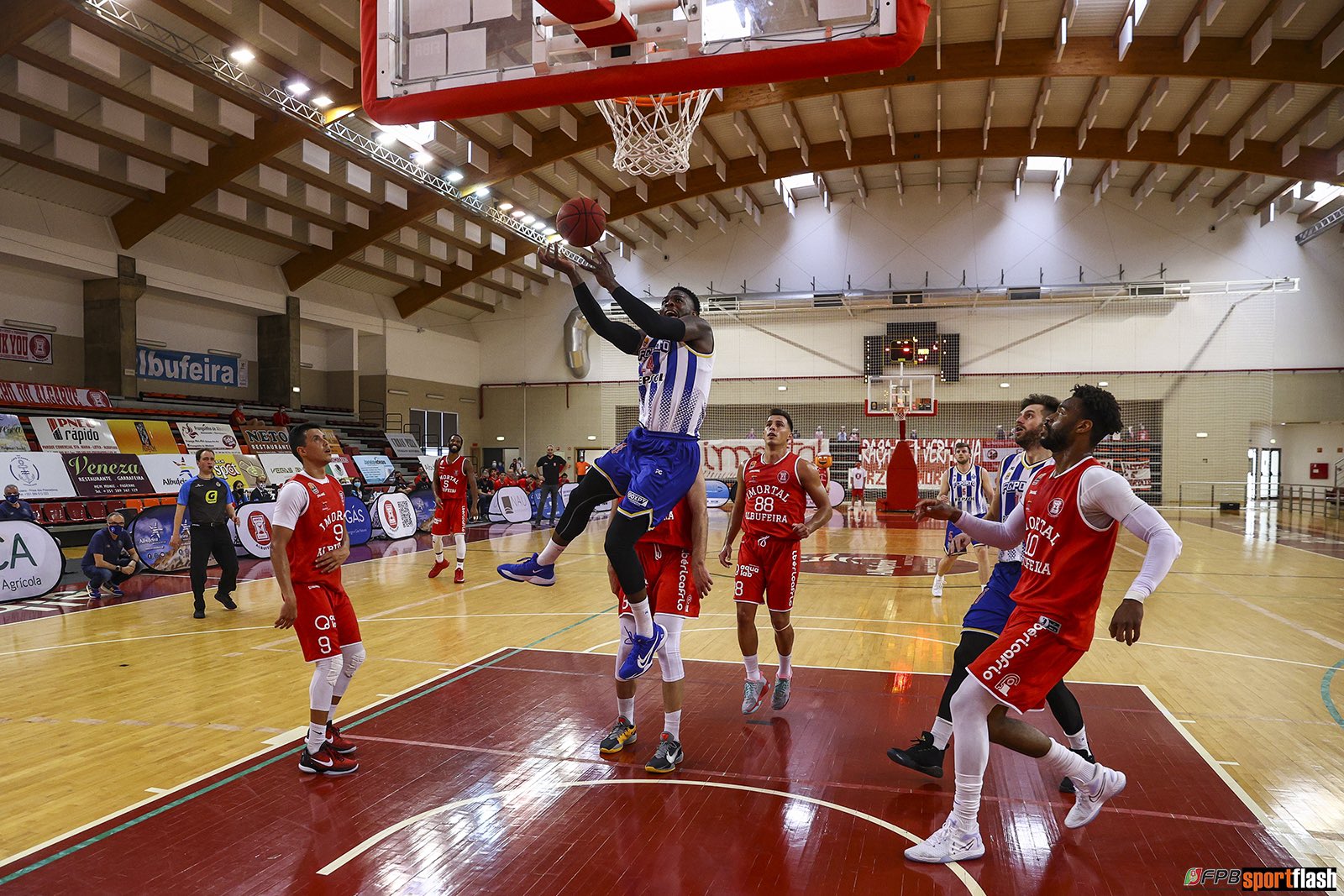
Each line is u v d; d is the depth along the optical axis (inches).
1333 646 256.2
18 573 341.1
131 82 522.6
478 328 1117.1
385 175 685.9
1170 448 907.4
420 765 150.6
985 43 583.5
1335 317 871.7
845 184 941.8
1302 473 1047.0
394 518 593.3
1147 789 139.2
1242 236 887.1
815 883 106.8
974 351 950.4
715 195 929.5
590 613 311.7
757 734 168.4
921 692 201.3
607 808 131.4
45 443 556.4
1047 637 109.7
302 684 209.5
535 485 846.5
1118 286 900.6
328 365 936.3
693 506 152.0
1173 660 236.7
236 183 668.1
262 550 477.7
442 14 131.3
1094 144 728.3
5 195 601.3
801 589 374.0
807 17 116.3
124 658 237.1
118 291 677.3
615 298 125.3
